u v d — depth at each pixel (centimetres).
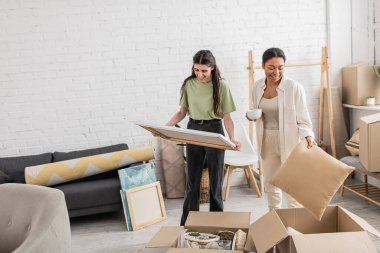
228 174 435
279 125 286
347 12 475
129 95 455
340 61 482
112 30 444
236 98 472
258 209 399
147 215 379
